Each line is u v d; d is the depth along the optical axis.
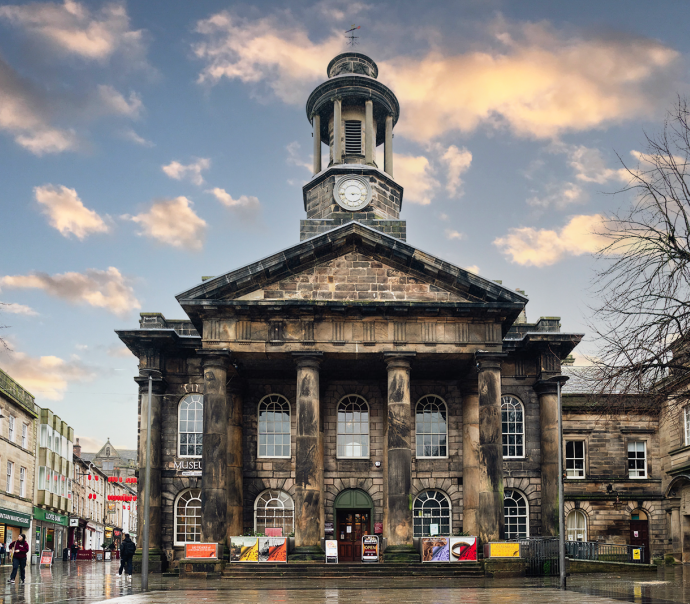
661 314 15.94
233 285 31.58
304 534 29.95
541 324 38.31
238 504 35.00
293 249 31.70
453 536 30.48
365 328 31.86
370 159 40.50
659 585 24.86
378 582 26.73
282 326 31.72
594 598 19.56
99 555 77.12
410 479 30.69
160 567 34.78
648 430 45.50
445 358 32.47
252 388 37.47
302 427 30.72
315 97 42.12
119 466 126.38
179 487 36.28
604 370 16.48
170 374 37.47
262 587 25.12
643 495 44.62
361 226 31.89
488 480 30.45
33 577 35.16
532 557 31.03
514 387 37.75
